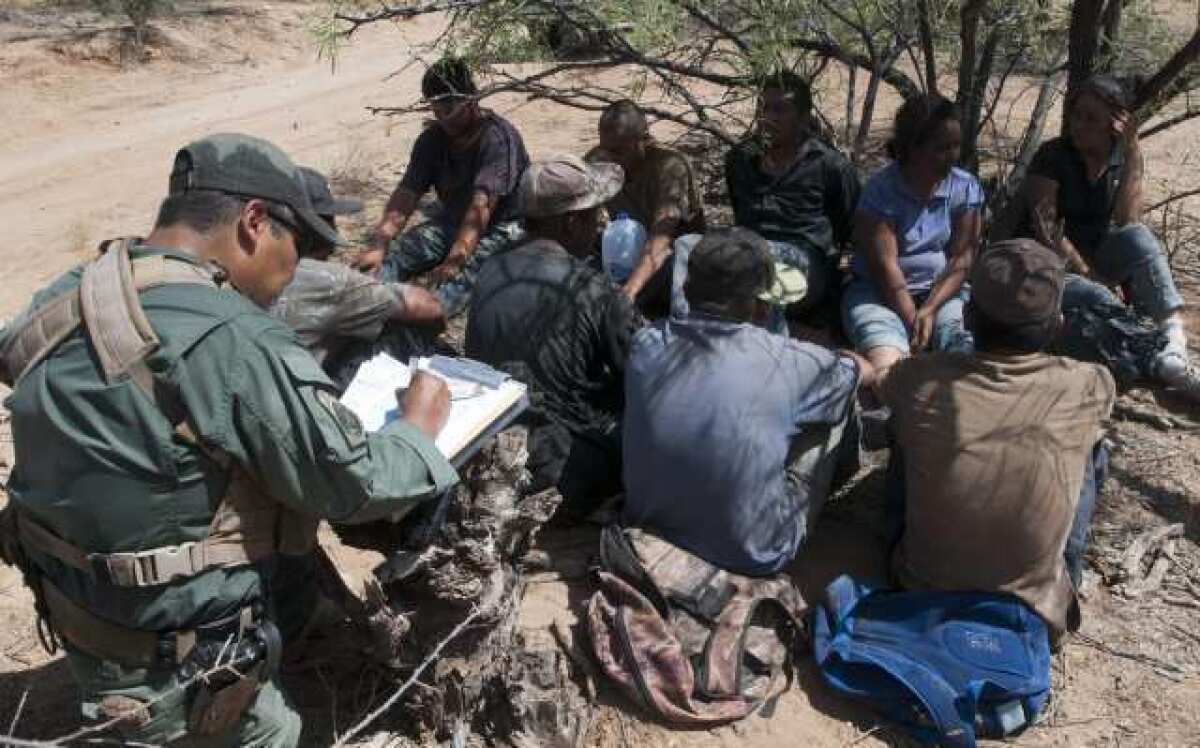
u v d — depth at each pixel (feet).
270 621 7.22
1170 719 9.39
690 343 10.03
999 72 20.75
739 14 14.93
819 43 17.30
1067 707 9.59
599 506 11.62
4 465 13.23
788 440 9.92
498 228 16.15
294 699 9.37
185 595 6.74
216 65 45.91
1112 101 13.71
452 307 15.48
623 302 11.37
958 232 14.25
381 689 9.39
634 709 9.30
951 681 9.18
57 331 6.62
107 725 6.60
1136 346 13.64
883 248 13.87
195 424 6.46
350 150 28.89
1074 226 14.66
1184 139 23.89
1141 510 11.99
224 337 6.49
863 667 9.46
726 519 9.78
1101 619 10.59
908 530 10.15
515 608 9.32
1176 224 18.80
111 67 44.45
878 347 13.37
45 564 6.97
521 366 10.68
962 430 9.61
